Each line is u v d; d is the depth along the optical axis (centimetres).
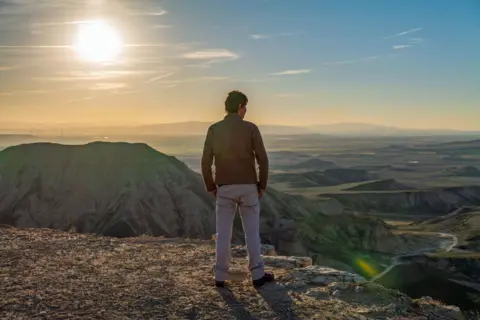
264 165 620
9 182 6069
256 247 641
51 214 5825
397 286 5409
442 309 587
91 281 675
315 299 602
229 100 635
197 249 905
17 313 551
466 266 5550
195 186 6669
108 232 5653
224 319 536
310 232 6481
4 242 946
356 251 6412
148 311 557
